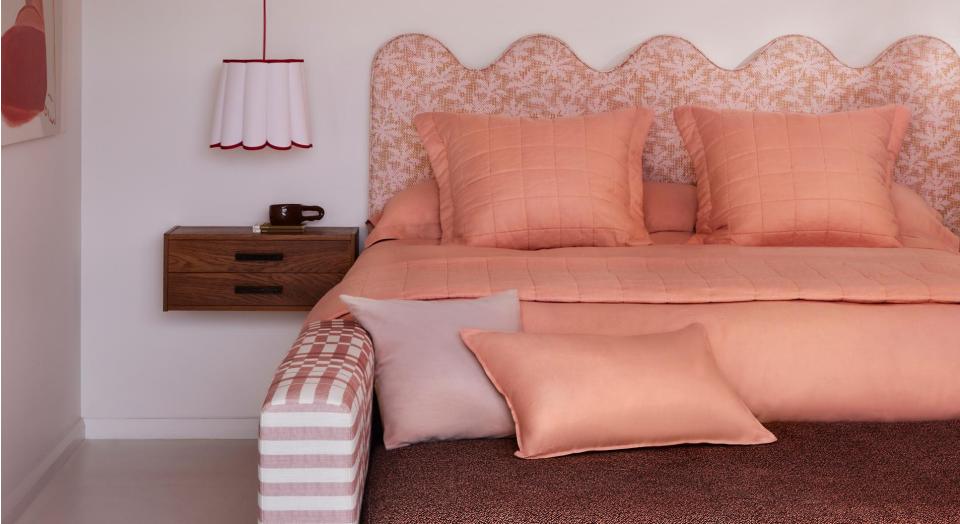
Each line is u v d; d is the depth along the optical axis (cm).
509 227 334
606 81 394
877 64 397
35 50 324
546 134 347
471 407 223
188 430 405
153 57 387
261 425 187
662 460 211
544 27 396
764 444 221
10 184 313
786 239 338
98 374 401
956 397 246
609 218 338
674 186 378
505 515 184
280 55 390
